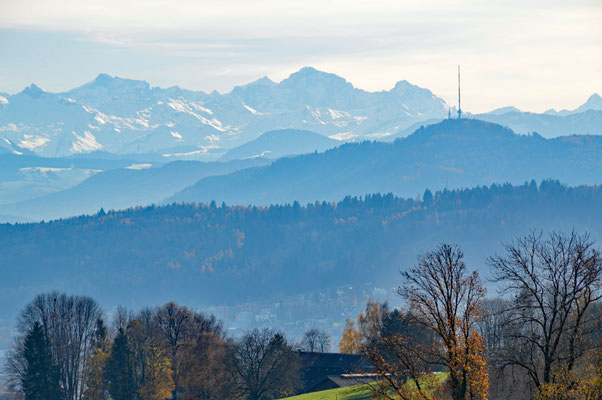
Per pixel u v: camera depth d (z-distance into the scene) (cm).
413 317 9175
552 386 8700
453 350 8844
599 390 8519
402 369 9069
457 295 9006
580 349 9038
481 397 8731
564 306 9238
